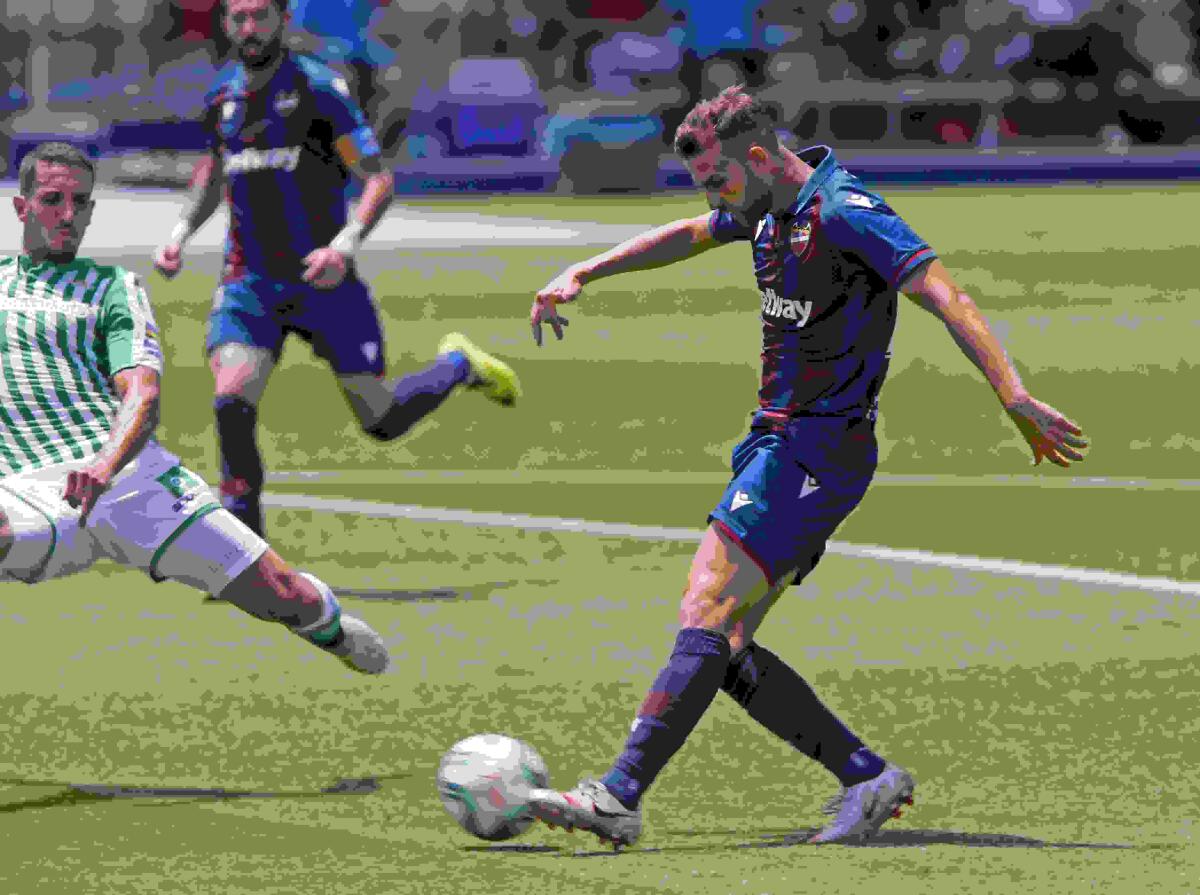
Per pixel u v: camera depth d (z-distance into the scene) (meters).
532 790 19.80
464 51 103.25
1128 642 32.94
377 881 19.58
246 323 35.88
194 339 63.00
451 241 80.38
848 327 20.50
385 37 102.19
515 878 19.67
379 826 21.80
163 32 101.44
